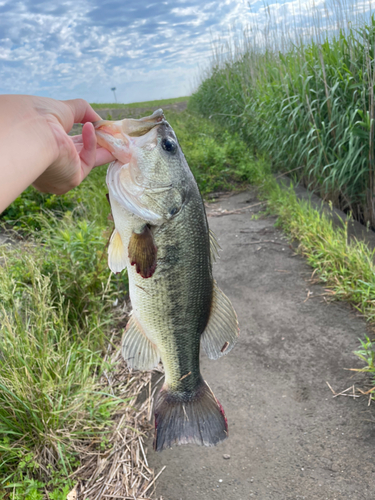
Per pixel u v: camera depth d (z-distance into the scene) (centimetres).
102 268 80
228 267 107
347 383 64
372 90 106
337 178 120
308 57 136
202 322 42
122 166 34
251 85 209
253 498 49
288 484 50
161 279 38
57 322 64
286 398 63
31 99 18
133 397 64
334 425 57
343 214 123
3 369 54
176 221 36
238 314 86
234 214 144
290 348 74
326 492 48
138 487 51
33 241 103
